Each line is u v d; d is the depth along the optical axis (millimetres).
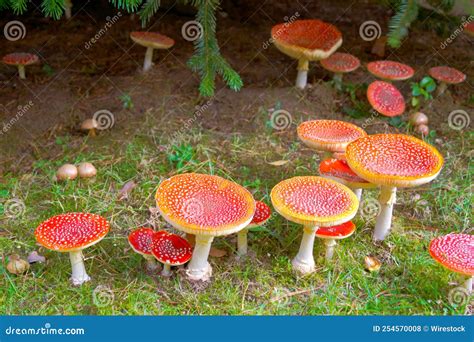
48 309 1052
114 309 1059
